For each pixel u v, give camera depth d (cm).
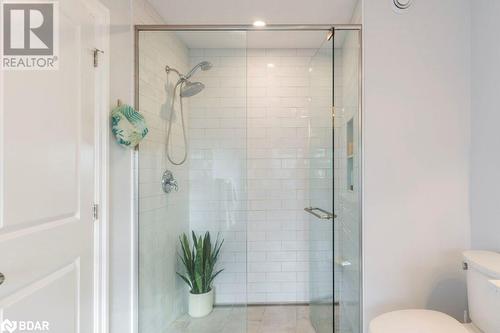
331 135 198
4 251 95
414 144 170
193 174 218
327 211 204
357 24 177
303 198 259
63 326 122
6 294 95
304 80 258
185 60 207
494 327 123
